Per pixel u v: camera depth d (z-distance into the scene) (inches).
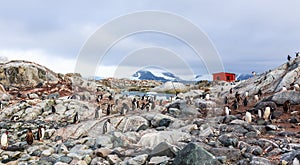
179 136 371.6
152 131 409.1
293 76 788.6
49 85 1429.6
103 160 311.4
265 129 442.6
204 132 402.6
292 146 313.9
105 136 397.4
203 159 244.8
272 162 266.7
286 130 446.0
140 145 350.3
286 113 585.6
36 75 1579.7
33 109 793.6
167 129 434.9
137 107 587.2
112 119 491.8
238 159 283.7
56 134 514.0
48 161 329.7
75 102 750.5
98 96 693.9
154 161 277.3
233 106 692.7
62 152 371.2
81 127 495.2
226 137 354.6
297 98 637.3
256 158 263.4
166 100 655.8
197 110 548.7
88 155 327.0
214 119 511.8
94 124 488.7
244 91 872.9
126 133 395.2
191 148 252.5
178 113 529.0
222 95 885.2
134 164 281.4
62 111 742.5
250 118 511.2
